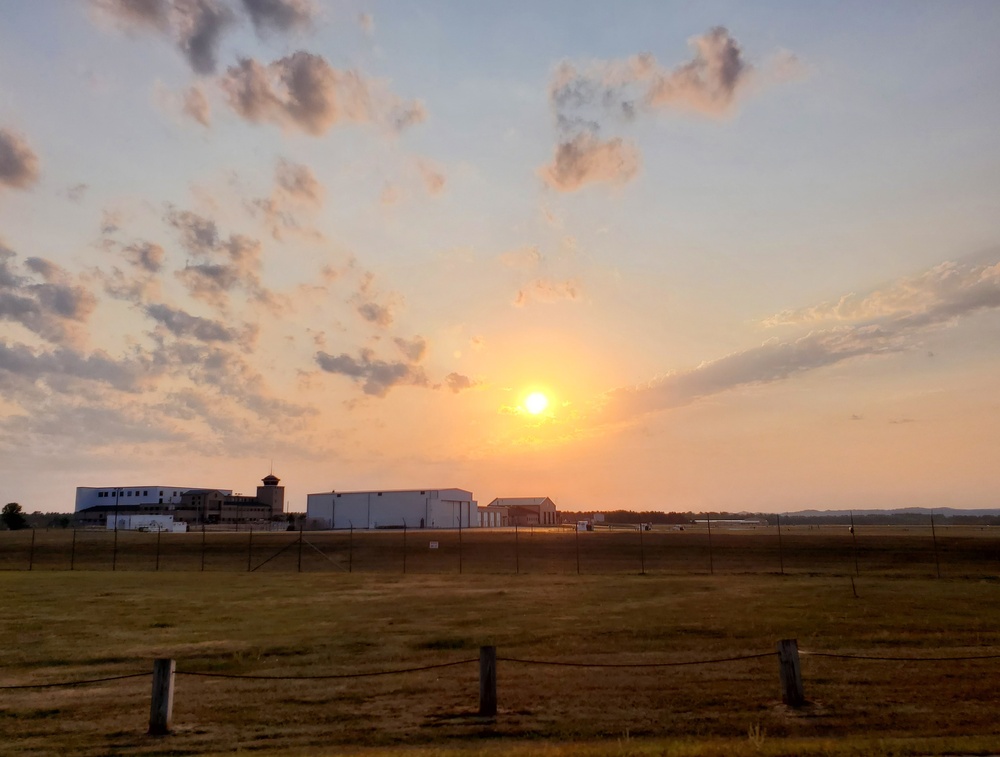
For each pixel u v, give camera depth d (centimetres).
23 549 7069
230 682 1825
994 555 5697
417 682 1800
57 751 1290
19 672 1989
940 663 1916
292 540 7494
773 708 1498
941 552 5869
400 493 11494
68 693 1744
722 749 1086
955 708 1480
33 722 1489
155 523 10594
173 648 2286
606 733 1350
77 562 6381
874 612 2872
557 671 1891
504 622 2720
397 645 2297
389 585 4225
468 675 1867
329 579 4669
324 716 1507
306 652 2209
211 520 12331
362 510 11619
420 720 1466
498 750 1186
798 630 2466
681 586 3978
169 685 1422
